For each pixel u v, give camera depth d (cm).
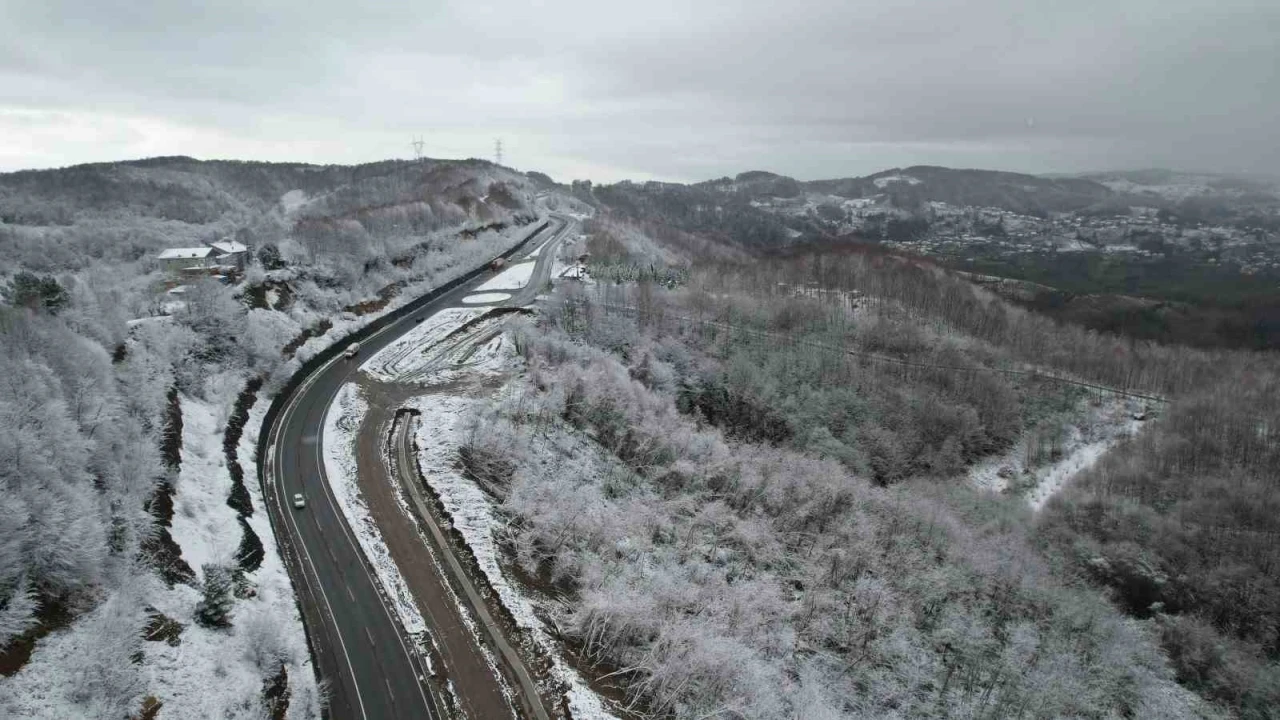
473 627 4612
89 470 4525
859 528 6500
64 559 3669
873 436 9112
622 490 6619
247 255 10425
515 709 4016
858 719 4475
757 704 4094
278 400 7794
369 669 4247
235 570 4634
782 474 7244
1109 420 10794
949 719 4709
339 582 4988
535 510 5809
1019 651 5353
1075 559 7506
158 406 5975
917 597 5759
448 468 6334
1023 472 9662
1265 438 9281
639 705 4084
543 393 7962
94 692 3238
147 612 3884
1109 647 5741
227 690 3678
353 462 6612
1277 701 5725
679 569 5406
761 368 10131
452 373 8862
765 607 5172
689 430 8106
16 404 4347
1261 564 7131
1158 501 8444
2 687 3078
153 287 8794
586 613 4650
